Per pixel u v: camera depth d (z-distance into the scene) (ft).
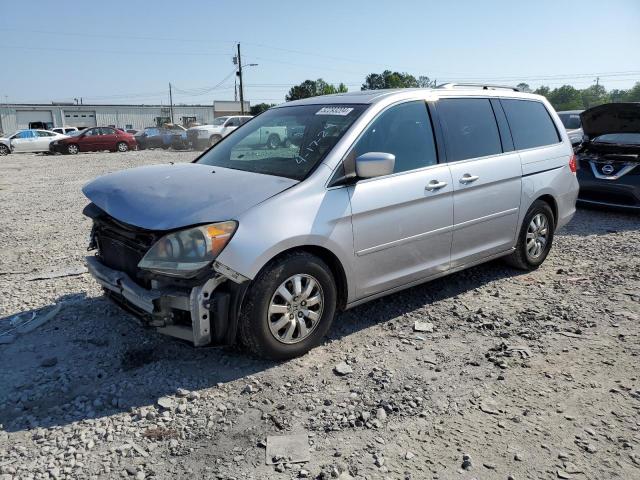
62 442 9.50
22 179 50.14
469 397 10.94
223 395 11.00
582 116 31.48
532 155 17.93
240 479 8.59
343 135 13.15
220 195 11.68
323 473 8.66
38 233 25.55
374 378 11.66
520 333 13.93
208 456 9.17
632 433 9.75
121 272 12.22
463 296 16.61
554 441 9.53
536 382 11.51
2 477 8.58
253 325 11.48
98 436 9.69
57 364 12.28
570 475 8.67
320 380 11.60
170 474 8.72
